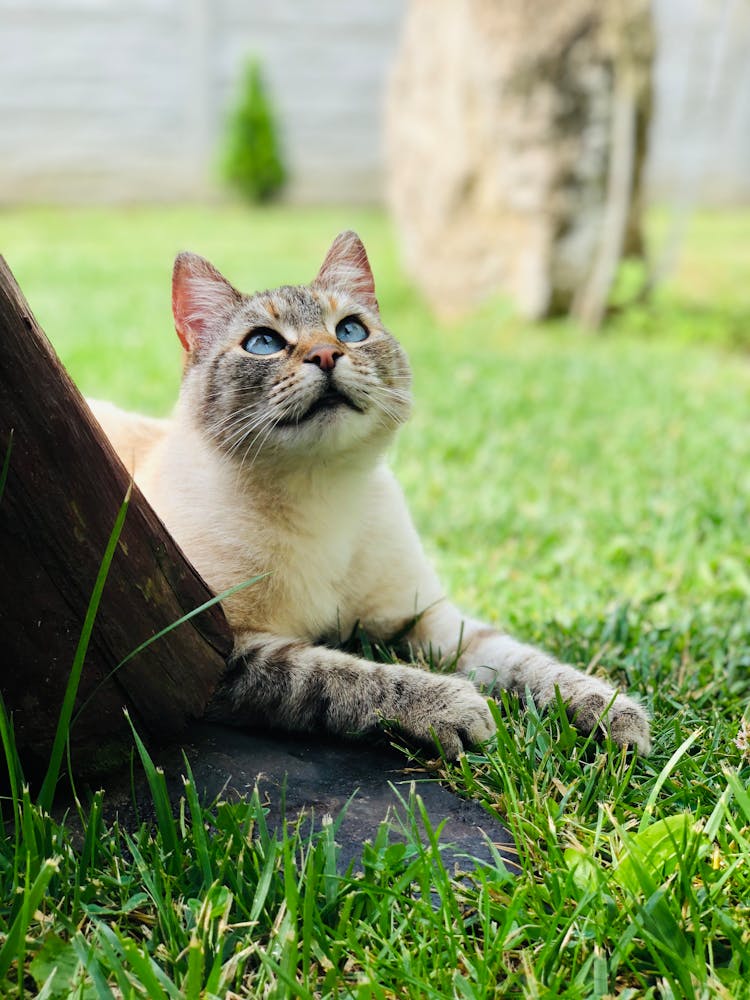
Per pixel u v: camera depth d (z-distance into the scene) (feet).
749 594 2.80
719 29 7.82
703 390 4.80
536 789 1.94
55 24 11.12
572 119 6.02
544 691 2.14
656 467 3.76
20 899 1.74
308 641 2.23
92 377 4.91
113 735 1.96
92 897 1.77
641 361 5.37
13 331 1.74
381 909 1.73
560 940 1.71
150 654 1.95
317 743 2.08
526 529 3.29
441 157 6.64
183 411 2.34
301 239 9.55
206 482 2.25
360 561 2.32
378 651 2.34
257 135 11.60
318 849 1.80
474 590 2.85
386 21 11.88
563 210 6.13
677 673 2.35
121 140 11.62
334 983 1.65
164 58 11.55
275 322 2.27
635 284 6.47
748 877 1.80
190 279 2.35
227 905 1.71
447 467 3.84
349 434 2.21
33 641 1.86
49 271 7.71
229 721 2.12
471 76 6.26
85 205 11.59
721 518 3.25
